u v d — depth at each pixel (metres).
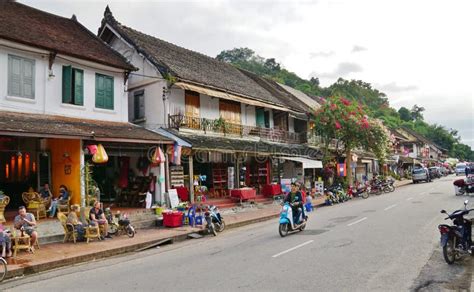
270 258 9.05
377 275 7.29
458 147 119.12
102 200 18.19
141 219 15.52
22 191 15.38
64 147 15.05
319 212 18.81
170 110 19.28
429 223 13.09
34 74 14.71
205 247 11.40
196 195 19.27
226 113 23.14
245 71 31.89
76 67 16.17
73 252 10.58
